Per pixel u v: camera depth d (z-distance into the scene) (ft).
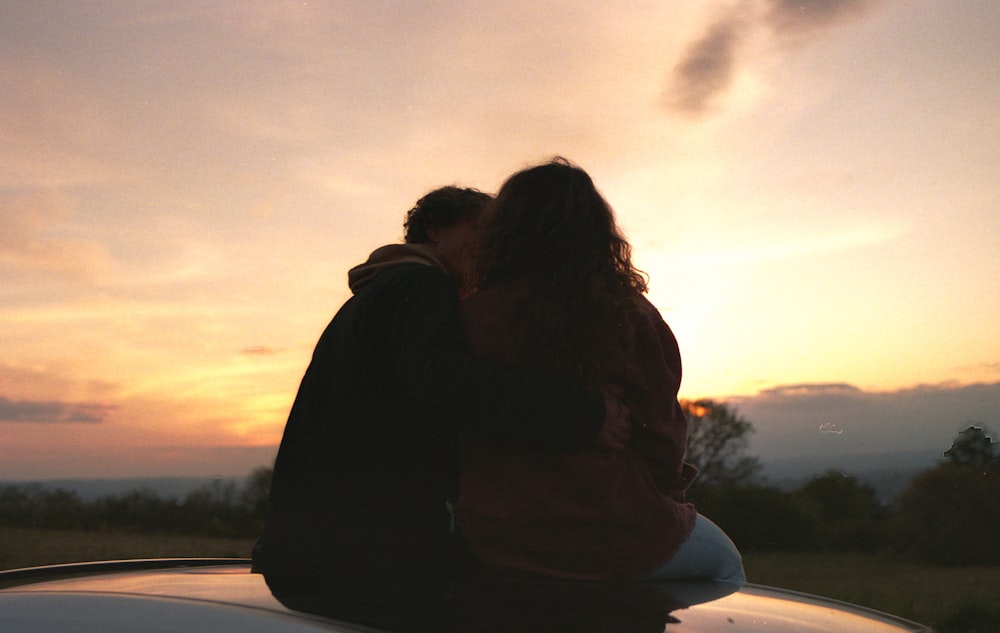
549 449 5.17
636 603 4.05
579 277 5.61
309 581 4.22
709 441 153.38
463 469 5.58
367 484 5.40
